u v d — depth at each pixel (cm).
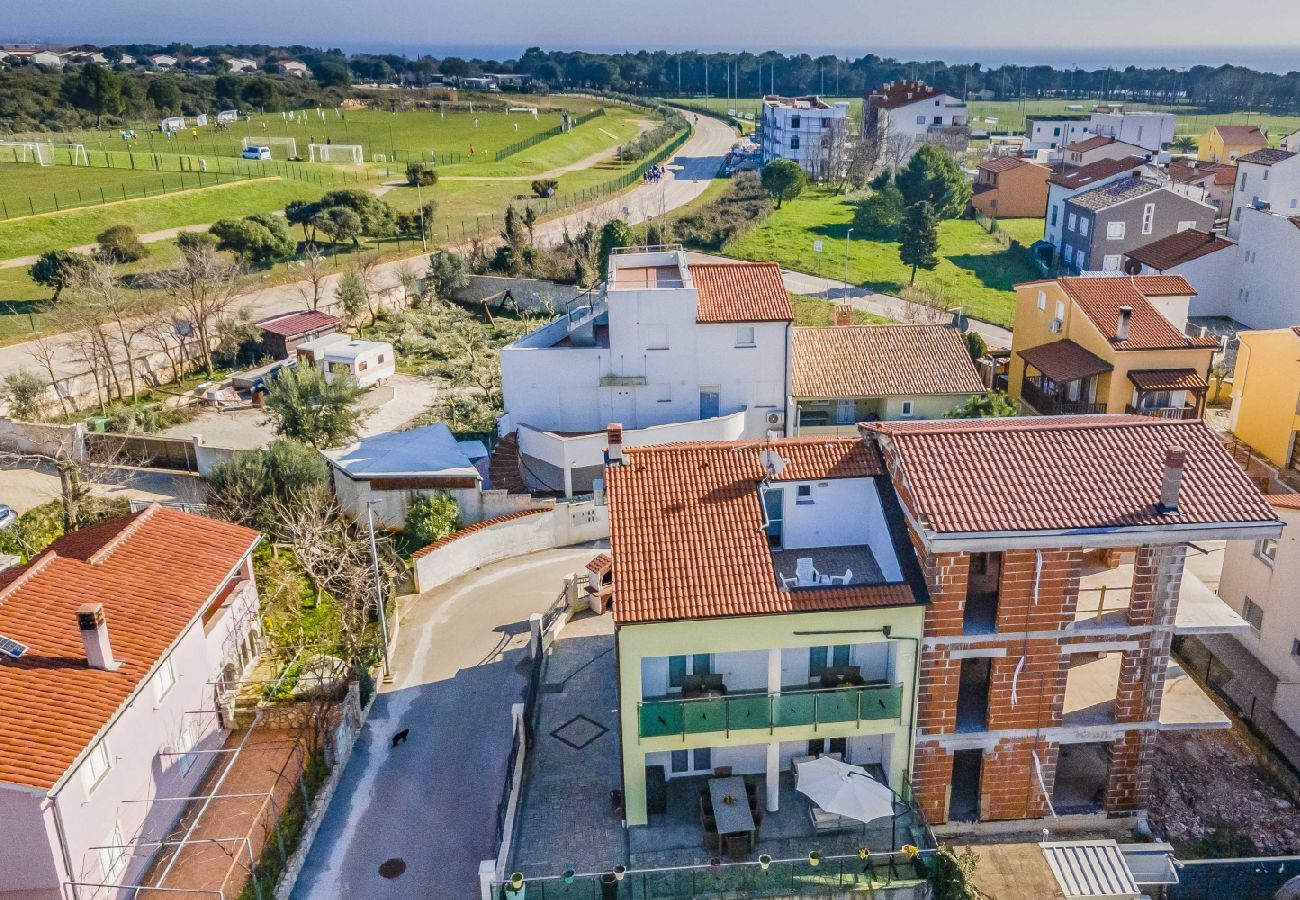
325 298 7762
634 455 2917
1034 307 6022
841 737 2897
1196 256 7794
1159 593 2664
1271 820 3062
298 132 15838
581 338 5181
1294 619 3488
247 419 5775
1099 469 2706
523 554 4531
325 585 3881
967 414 4991
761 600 2586
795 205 11269
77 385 5872
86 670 2652
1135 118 14338
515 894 2519
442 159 13912
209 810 2945
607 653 3712
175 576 3180
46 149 12100
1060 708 2759
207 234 8356
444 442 4797
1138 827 2914
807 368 5353
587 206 11088
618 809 2917
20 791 2264
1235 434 5534
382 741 3322
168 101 17025
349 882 2766
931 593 2608
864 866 2588
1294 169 9062
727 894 2558
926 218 8638
